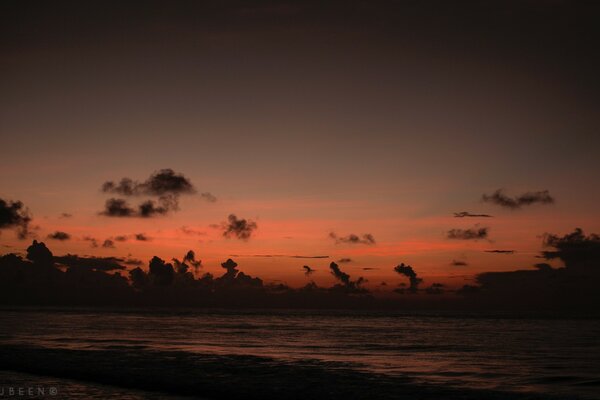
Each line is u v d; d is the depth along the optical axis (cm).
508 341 6588
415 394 2567
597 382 3073
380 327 10862
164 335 7075
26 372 2988
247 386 2686
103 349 4634
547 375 3366
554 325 12194
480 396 2550
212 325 10744
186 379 2841
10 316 14438
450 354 4800
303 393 2541
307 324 12162
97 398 2262
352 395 2516
